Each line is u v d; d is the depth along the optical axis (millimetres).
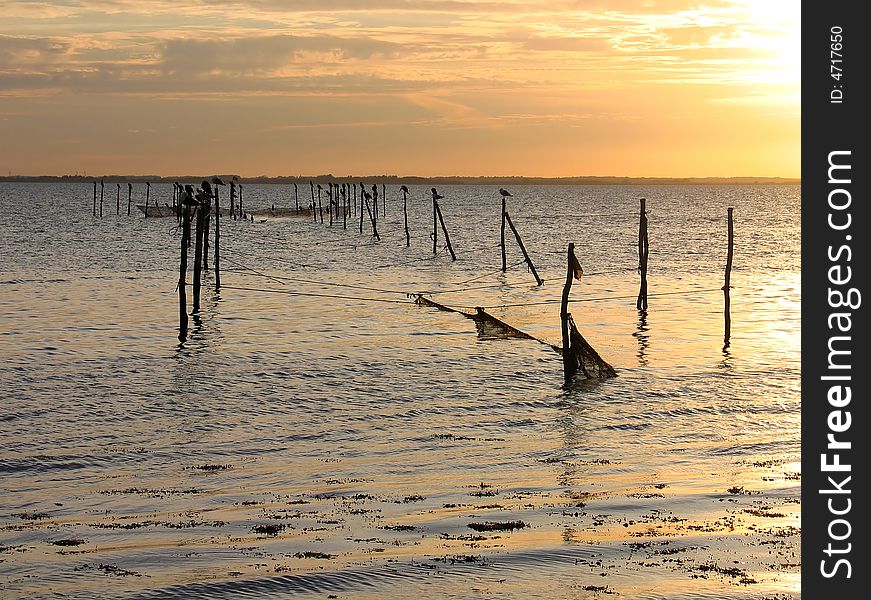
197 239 53688
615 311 55844
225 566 17984
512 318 53406
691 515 21219
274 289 67250
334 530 20266
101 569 17906
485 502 22375
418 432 29750
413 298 61469
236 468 26000
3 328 48750
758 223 153125
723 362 40156
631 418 31281
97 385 36125
